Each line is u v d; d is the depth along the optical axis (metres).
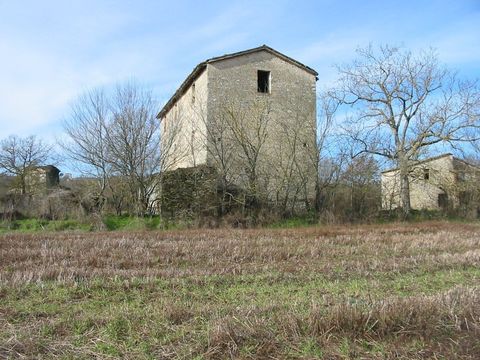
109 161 27.64
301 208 28.48
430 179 36.53
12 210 26.45
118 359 4.92
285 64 30.61
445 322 5.64
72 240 15.73
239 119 28.59
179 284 8.56
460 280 8.99
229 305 6.90
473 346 5.02
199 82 29.95
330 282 8.88
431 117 30.88
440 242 15.60
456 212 32.62
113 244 14.56
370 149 30.95
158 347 5.20
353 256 12.78
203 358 4.87
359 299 7.01
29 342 5.24
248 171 27.55
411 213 31.30
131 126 27.67
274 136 29.47
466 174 36.09
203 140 28.69
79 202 26.42
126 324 5.85
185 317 6.13
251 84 29.50
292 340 5.24
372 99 31.64
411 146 31.47
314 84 31.20
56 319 6.18
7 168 41.97
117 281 8.55
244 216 25.77
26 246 14.12
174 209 25.34
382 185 33.47
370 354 4.90
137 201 26.84
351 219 27.83
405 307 5.76
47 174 41.59
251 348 5.04
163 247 13.95
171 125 32.56
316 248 13.77
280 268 10.45
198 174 25.83
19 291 7.79
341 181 29.58
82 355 5.02
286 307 6.53
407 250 13.91
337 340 5.23
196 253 12.87
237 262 11.74
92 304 7.14
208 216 25.39
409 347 5.04
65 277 8.84
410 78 31.45
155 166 27.80
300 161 29.48
